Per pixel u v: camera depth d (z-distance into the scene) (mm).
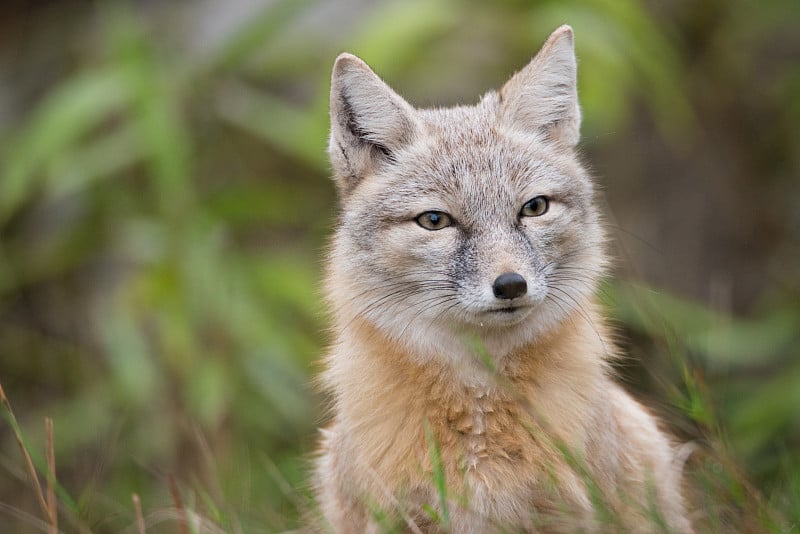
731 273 15430
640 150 15805
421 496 6906
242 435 11453
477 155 7461
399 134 7703
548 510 6840
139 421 11547
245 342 11625
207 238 11891
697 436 8273
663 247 15445
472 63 14547
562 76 7902
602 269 7723
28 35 15859
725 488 7020
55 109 12008
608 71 12641
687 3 15898
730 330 12508
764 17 15125
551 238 7336
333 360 7641
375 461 7035
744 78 15938
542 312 7215
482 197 7293
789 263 15031
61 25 15750
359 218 7523
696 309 12289
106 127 14406
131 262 14031
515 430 6949
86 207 13414
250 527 7984
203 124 13461
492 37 13812
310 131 12258
